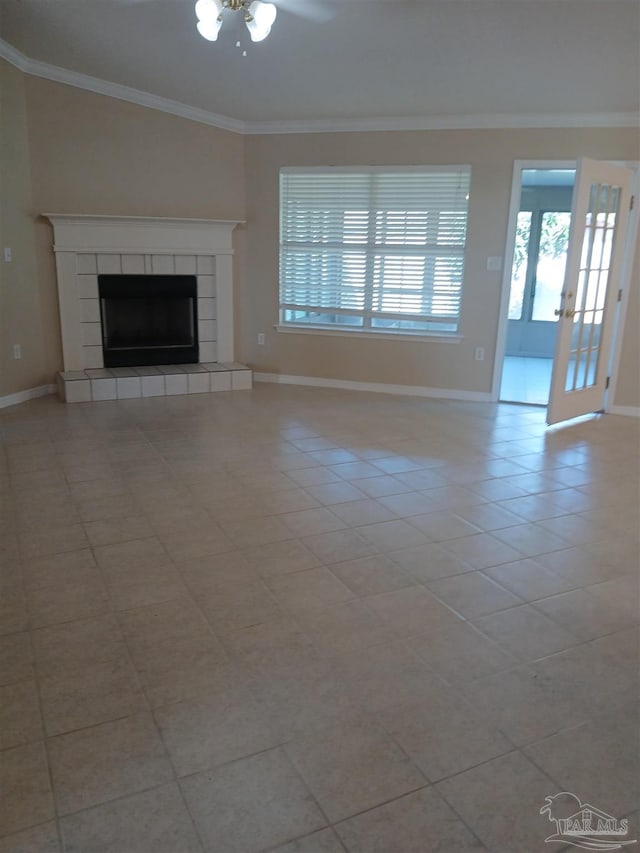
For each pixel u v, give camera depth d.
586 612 2.27
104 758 1.55
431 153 5.28
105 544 2.67
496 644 2.07
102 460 3.71
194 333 5.81
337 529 2.89
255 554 2.63
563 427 4.82
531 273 8.01
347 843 1.35
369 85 4.39
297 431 4.47
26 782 1.47
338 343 5.90
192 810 1.41
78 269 5.14
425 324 5.77
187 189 5.48
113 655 1.95
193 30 3.56
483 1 2.99
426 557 2.65
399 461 3.89
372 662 1.95
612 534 2.94
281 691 1.81
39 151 4.74
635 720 1.74
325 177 5.61
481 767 1.56
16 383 4.86
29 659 1.92
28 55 4.28
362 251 5.69
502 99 4.58
